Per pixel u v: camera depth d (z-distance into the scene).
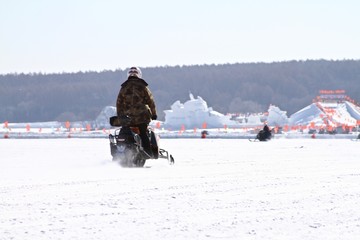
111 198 15.41
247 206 14.35
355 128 172.12
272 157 33.31
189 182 19.42
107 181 19.62
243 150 43.38
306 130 179.25
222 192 16.86
